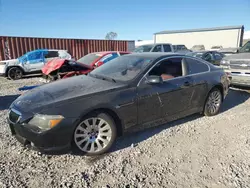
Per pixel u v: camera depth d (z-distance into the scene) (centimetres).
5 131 389
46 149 280
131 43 1767
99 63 810
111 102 311
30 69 1094
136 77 350
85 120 299
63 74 682
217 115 477
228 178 258
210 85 445
